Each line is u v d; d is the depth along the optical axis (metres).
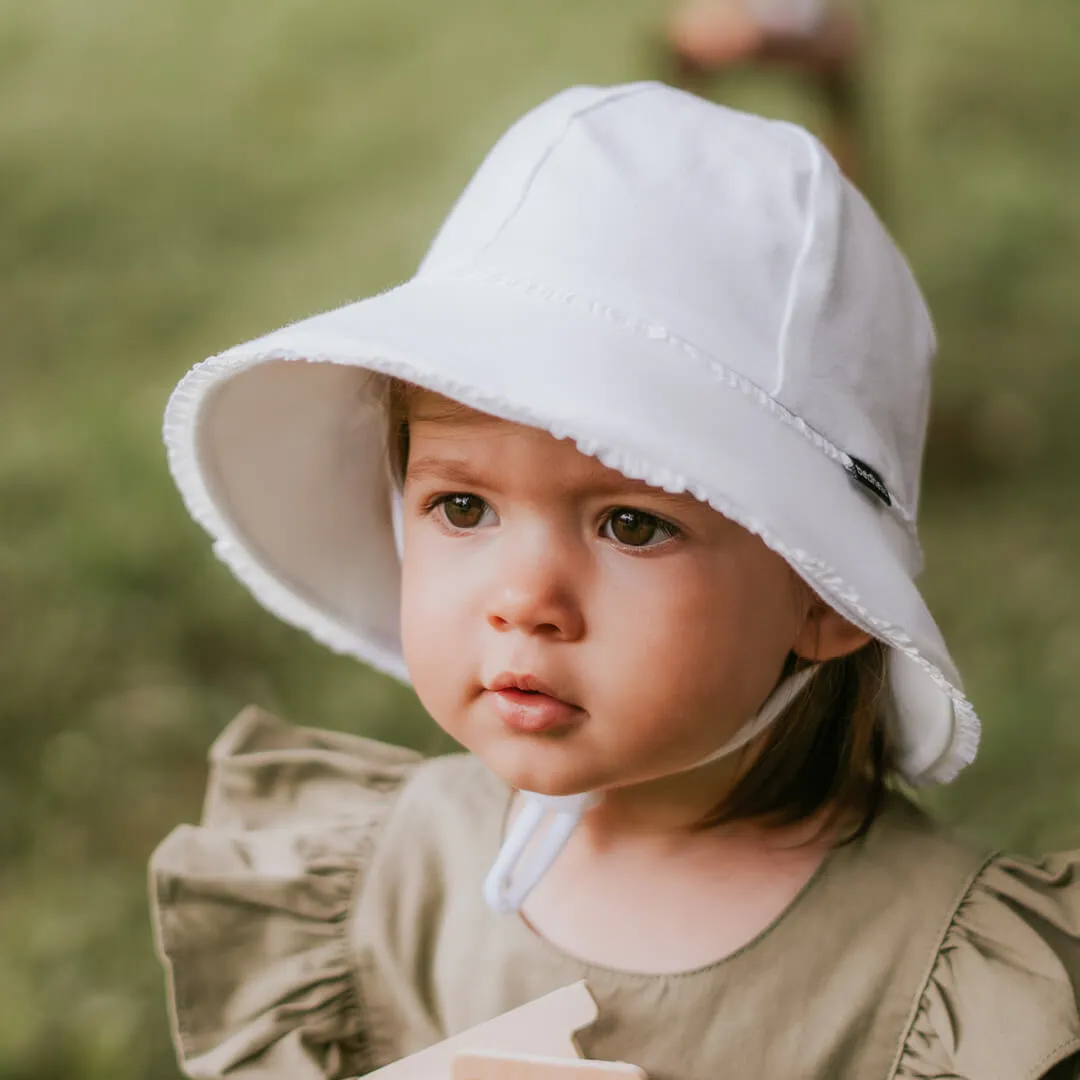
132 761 2.92
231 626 3.21
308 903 1.49
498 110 6.50
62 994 2.40
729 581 1.18
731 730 1.23
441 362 1.12
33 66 7.21
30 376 4.53
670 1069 1.30
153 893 1.50
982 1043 1.26
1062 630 3.23
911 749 1.38
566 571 1.17
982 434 4.11
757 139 1.31
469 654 1.20
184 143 6.40
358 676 3.10
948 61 6.84
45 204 5.81
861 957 1.31
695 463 1.10
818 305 1.24
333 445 1.48
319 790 1.61
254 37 7.45
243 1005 1.47
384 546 1.55
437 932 1.46
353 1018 1.48
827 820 1.37
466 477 1.19
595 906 1.37
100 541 3.35
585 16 7.52
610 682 1.17
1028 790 2.62
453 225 1.33
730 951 1.32
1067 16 7.38
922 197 5.47
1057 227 5.26
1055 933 1.32
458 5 7.80
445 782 1.54
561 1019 1.29
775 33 3.50
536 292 1.20
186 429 1.39
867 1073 1.29
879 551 1.21
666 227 1.23
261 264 5.30
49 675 3.08
